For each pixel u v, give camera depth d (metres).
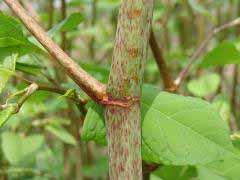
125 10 0.22
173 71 0.75
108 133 0.23
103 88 0.23
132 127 0.22
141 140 0.24
